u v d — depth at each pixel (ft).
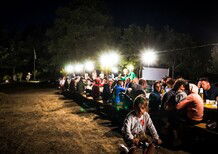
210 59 86.48
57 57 116.57
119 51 95.25
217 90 31.27
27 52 173.68
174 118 23.89
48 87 109.70
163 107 25.99
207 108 24.93
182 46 92.12
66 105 51.16
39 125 32.63
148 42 92.73
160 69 43.14
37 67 176.86
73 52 109.81
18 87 108.27
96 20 112.68
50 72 154.51
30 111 44.21
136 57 89.25
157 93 28.48
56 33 119.03
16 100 59.72
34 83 131.34
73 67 103.91
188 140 23.24
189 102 22.52
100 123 33.73
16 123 33.96
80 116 38.88
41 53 175.11
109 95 39.99
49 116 39.11
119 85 35.70
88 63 86.38
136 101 13.94
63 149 22.86
